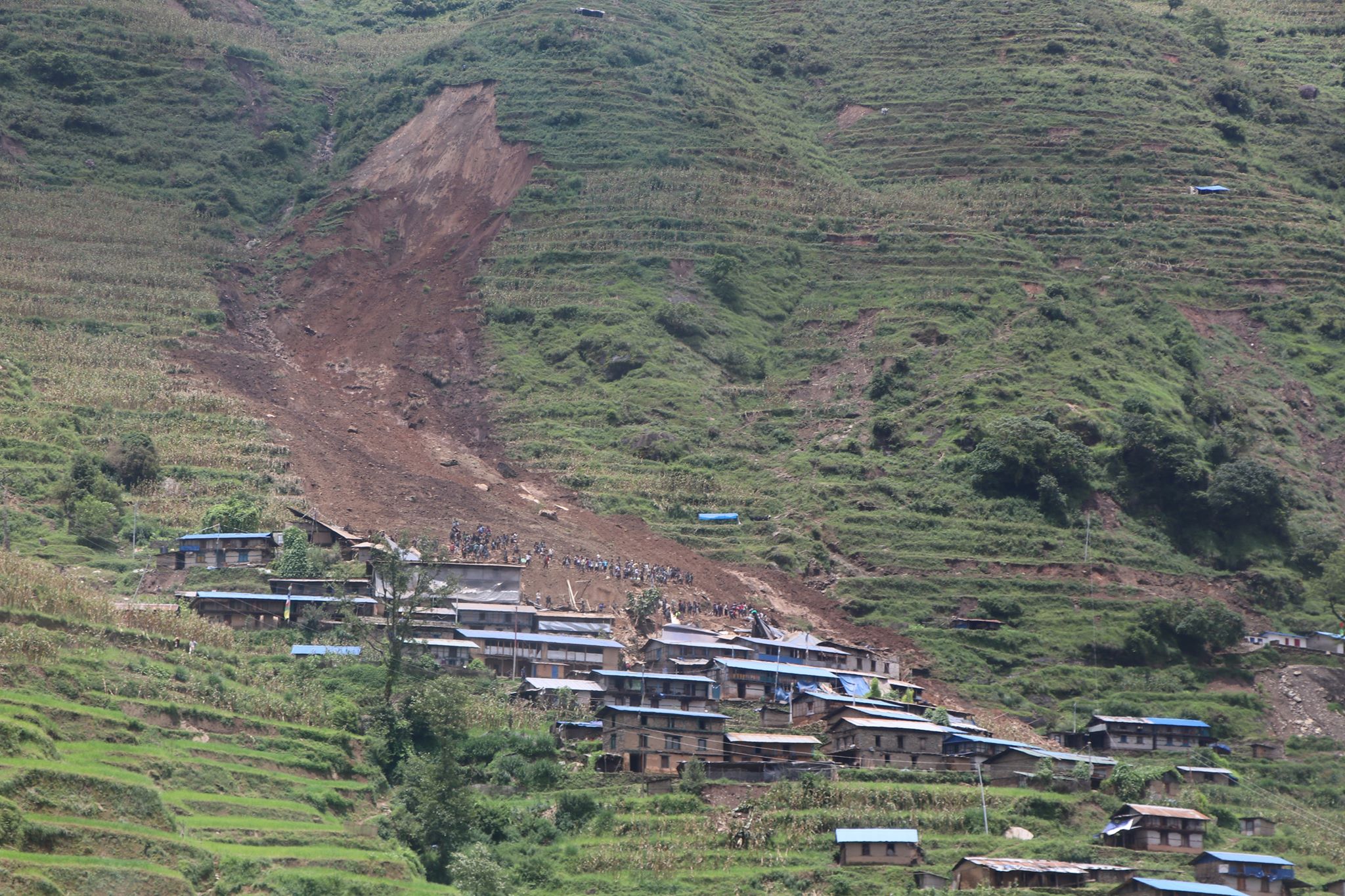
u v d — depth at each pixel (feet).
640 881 563.48
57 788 475.31
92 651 599.98
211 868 479.41
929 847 596.29
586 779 635.66
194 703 592.19
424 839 573.33
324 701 637.30
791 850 590.55
